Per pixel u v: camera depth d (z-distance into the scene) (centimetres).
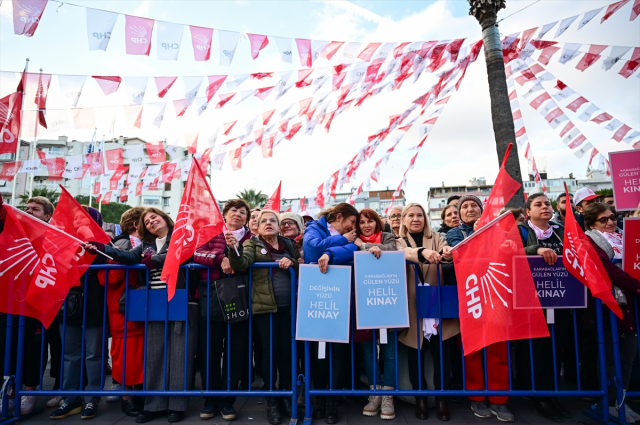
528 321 282
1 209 308
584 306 300
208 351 301
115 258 306
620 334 312
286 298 313
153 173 725
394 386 310
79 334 323
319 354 293
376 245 321
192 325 312
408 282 315
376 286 299
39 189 2839
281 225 383
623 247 301
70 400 309
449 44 441
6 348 300
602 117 505
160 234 335
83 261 302
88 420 298
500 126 498
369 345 320
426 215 342
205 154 483
